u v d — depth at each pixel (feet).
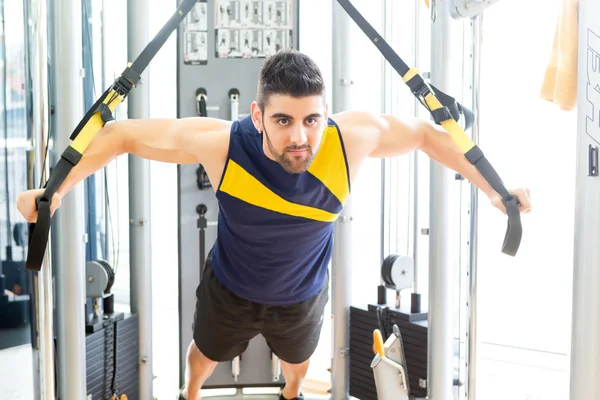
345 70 10.59
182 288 11.56
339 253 10.94
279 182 6.29
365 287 13.46
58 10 8.61
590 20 6.36
